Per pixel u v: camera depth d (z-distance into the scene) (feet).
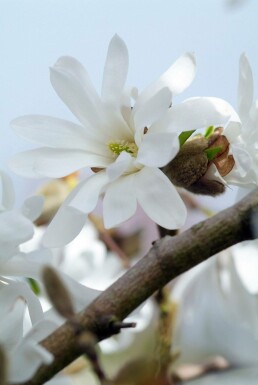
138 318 1.90
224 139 1.51
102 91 1.53
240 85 1.50
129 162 1.41
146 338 1.89
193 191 1.52
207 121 1.43
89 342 1.12
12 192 1.43
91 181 1.47
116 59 1.52
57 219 1.45
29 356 1.17
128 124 1.54
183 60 1.49
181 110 1.45
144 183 1.43
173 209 1.41
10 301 1.36
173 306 1.93
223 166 1.51
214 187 1.50
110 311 1.25
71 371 1.81
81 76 1.53
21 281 1.39
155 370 1.46
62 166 1.50
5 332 1.30
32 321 1.38
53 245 1.44
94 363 1.12
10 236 1.34
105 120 1.54
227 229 1.29
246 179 1.52
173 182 1.50
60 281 1.10
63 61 1.53
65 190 1.83
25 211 1.38
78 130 1.53
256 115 1.50
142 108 1.44
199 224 1.30
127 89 1.53
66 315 1.10
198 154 1.49
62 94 1.52
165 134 1.39
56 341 1.21
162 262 1.28
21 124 1.51
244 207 1.30
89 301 1.39
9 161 1.49
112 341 1.89
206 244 1.29
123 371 1.43
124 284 1.27
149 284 1.27
